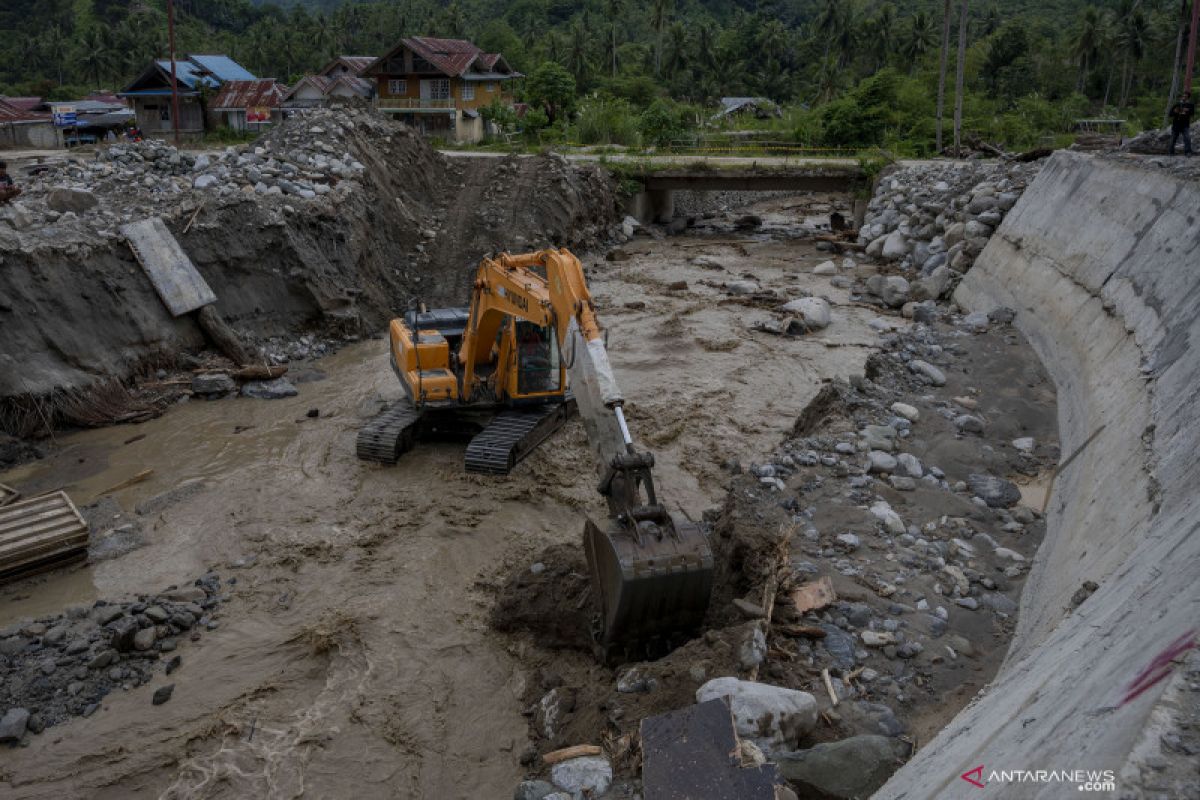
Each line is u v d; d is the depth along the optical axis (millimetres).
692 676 8555
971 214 29250
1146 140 26344
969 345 19750
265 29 103125
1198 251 14281
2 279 18453
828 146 50125
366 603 12188
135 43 88875
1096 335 16750
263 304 23578
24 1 101875
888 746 7441
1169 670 4891
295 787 9086
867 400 16141
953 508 12672
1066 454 14469
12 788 9102
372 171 30953
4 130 52312
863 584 10445
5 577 12859
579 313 10930
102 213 22391
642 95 78375
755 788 6316
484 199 34375
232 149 29250
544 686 10234
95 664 10820
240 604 12273
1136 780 4121
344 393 20719
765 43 99938
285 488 15797
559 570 11617
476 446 16094
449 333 18188
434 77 57156
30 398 17891
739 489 12641
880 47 87250
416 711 10109
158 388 20172
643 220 43375
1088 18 72812
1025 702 6250
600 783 7621
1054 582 10258
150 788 9164
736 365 22438
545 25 111062
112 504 15242
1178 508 8602
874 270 32688
